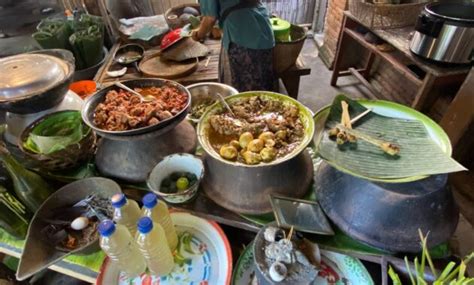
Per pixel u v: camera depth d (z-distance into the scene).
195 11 2.38
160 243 0.72
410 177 0.64
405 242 0.68
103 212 0.88
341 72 2.99
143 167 0.93
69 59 1.09
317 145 0.76
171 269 0.81
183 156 0.92
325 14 3.54
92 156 1.05
